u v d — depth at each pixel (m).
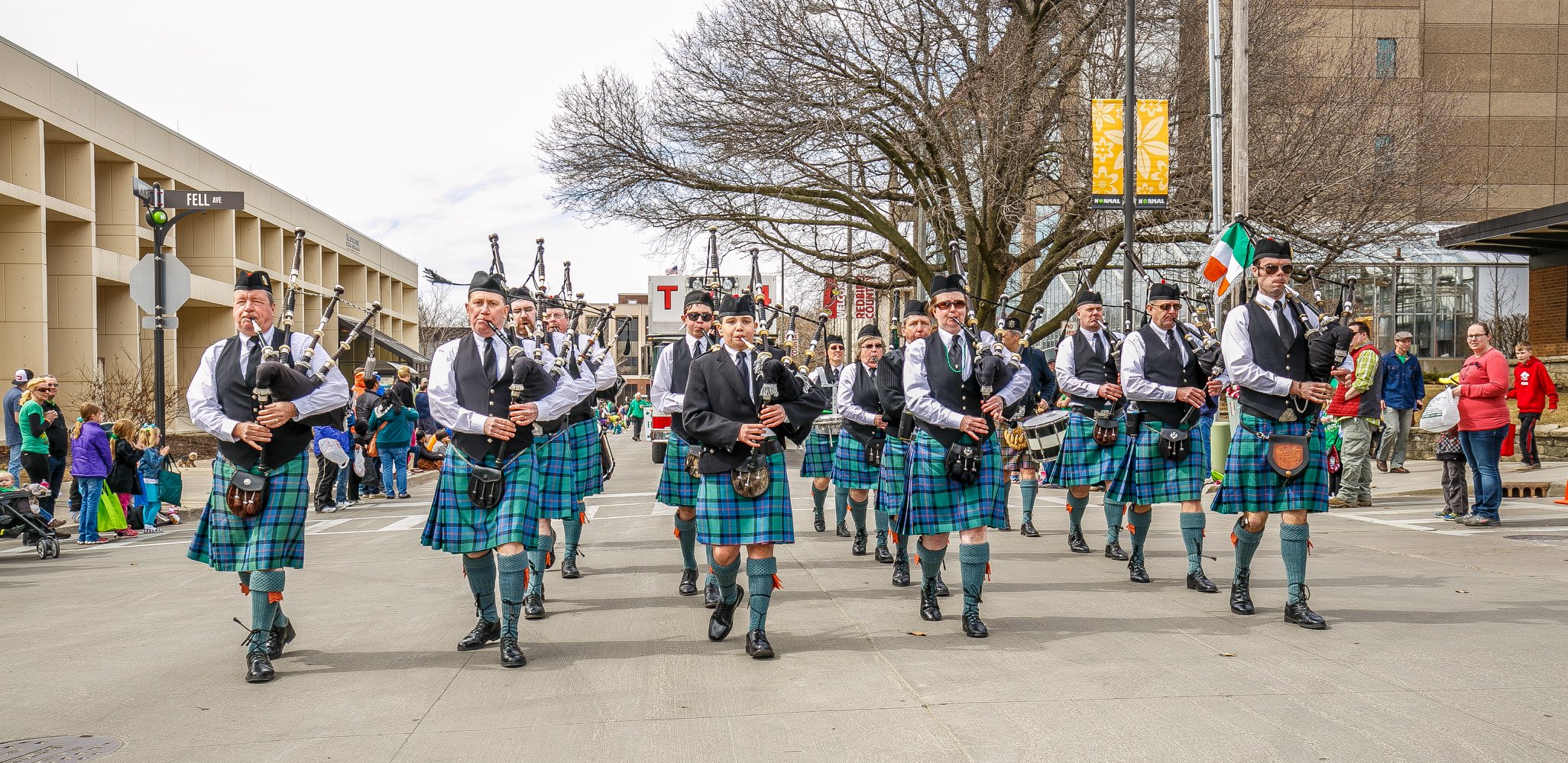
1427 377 20.92
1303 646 4.54
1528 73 36.34
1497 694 3.75
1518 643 4.53
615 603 5.83
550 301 6.96
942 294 5.00
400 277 50.97
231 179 31.94
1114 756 3.20
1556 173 36.34
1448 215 20.89
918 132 18.33
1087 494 7.51
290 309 4.73
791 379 4.64
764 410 4.50
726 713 3.72
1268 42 17.39
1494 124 36.41
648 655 4.59
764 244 20.28
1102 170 11.96
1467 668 4.12
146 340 27.81
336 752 3.38
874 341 7.30
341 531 10.12
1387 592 5.75
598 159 19.61
